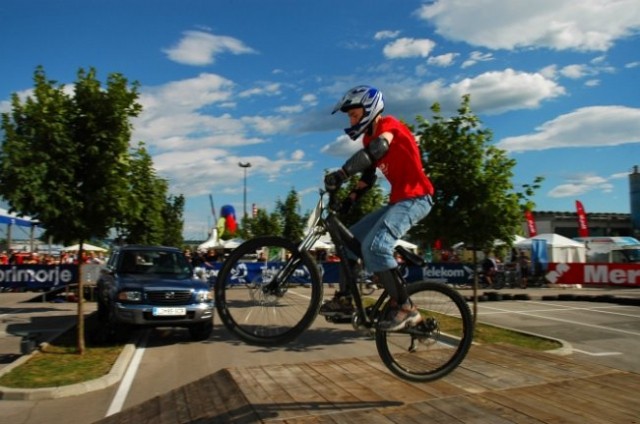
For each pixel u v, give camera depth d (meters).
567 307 16.88
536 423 3.75
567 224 43.81
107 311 10.45
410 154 3.62
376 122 3.69
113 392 7.17
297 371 5.73
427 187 3.69
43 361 8.53
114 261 11.67
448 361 4.11
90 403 6.69
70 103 9.02
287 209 35.88
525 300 19.17
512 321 13.68
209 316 10.51
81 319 9.18
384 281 3.63
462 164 10.56
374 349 9.95
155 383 7.63
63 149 8.76
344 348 10.06
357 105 3.60
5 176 8.55
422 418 3.91
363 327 3.72
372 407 4.38
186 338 11.15
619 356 9.41
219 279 3.50
